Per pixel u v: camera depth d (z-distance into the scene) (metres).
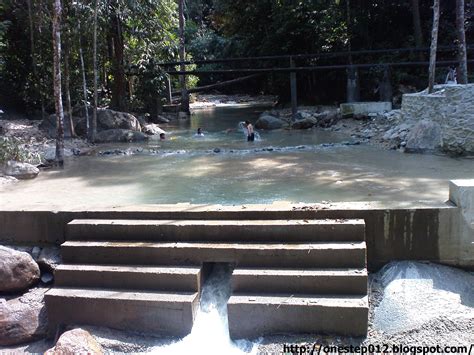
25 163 8.38
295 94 16.59
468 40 18.80
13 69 16.14
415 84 17.86
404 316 4.40
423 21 20.06
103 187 7.39
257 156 9.88
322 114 15.39
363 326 4.29
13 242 5.68
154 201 6.48
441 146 9.13
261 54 22.58
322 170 8.08
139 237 5.18
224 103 28.80
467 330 4.23
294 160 9.20
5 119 15.76
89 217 5.45
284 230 4.91
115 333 4.66
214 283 4.94
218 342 4.46
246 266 4.79
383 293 4.71
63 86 14.78
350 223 4.85
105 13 14.29
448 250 5.00
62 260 5.15
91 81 15.66
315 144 11.34
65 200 6.57
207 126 16.86
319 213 5.05
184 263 4.91
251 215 5.15
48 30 14.13
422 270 4.88
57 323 4.79
